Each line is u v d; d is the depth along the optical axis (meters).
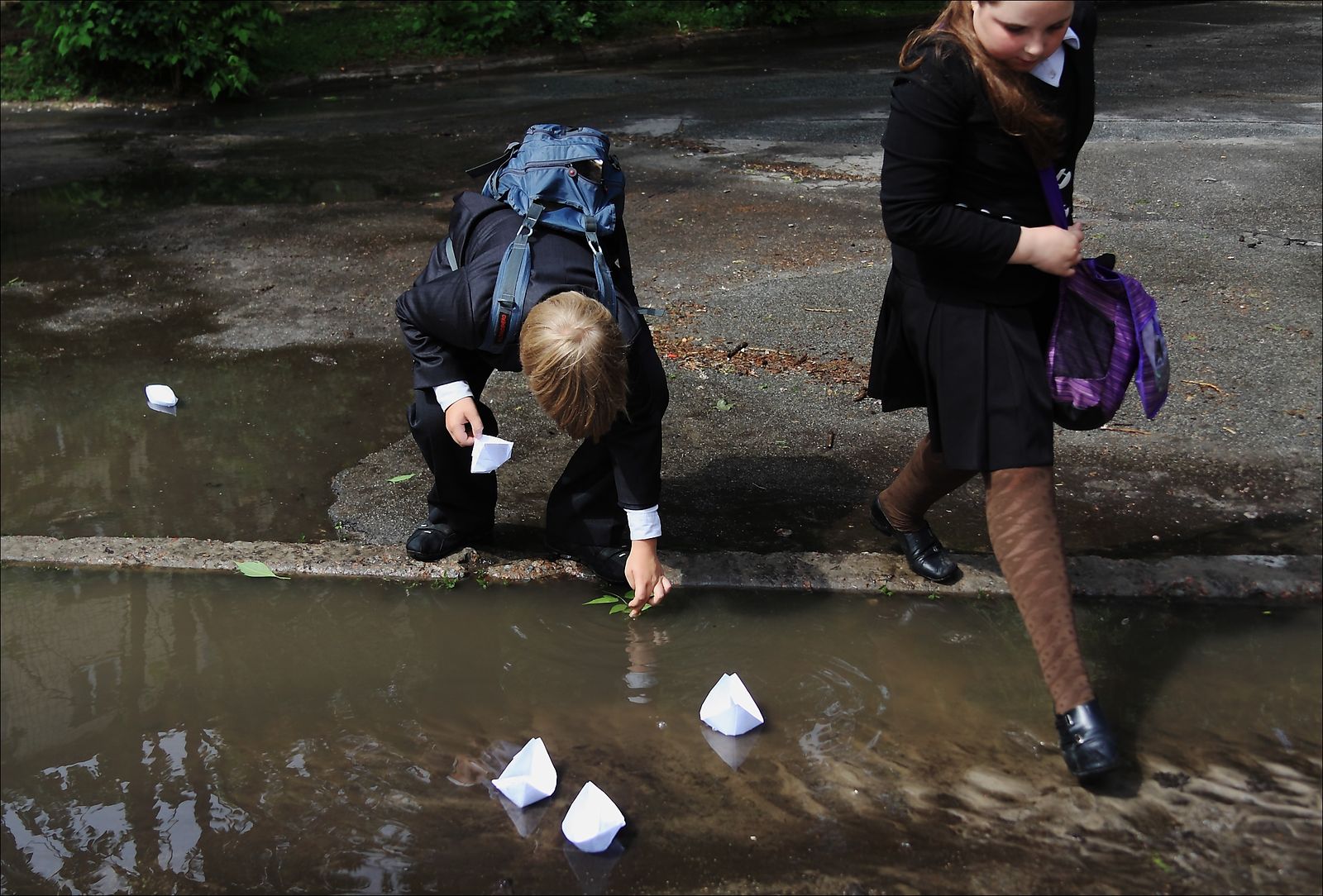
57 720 2.82
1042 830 2.37
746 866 2.30
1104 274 2.48
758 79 11.08
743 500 3.72
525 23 12.84
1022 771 2.54
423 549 3.37
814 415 4.28
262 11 11.29
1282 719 2.68
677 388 4.53
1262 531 3.45
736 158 8.09
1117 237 6.00
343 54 12.32
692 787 2.53
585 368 2.33
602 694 2.87
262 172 8.27
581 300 2.41
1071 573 3.23
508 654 3.04
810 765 2.58
